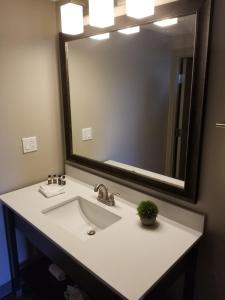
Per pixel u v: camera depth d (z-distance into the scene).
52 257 1.34
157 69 1.28
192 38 1.10
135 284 0.93
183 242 1.17
